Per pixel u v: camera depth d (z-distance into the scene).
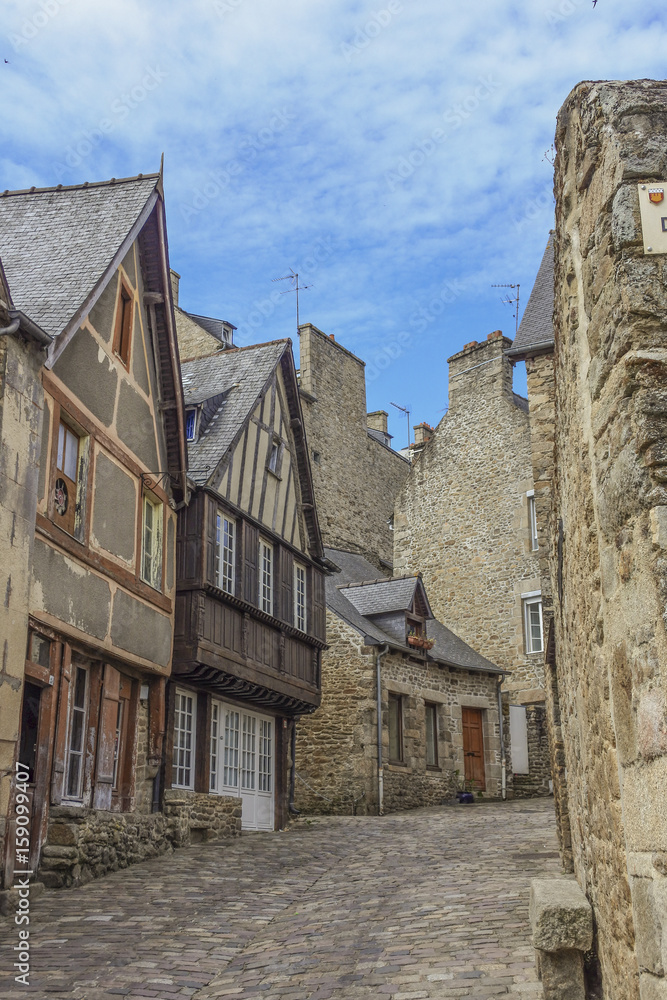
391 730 17.58
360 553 25.66
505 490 21.95
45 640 8.68
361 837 12.05
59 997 5.36
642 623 2.92
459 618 21.98
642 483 2.92
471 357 23.52
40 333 8.32
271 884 8.80
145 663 10.69
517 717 19.81
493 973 4.98
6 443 7.95
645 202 3.15
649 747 2.86
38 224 11.48
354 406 26.95
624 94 3.33
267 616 13.29
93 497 9.74
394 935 6.12
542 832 11.10
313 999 4.98
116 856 9.63
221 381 14.84
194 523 11.98
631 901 3.21
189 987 5.57
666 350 3.00
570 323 4.01
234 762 13.41
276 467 14.46
